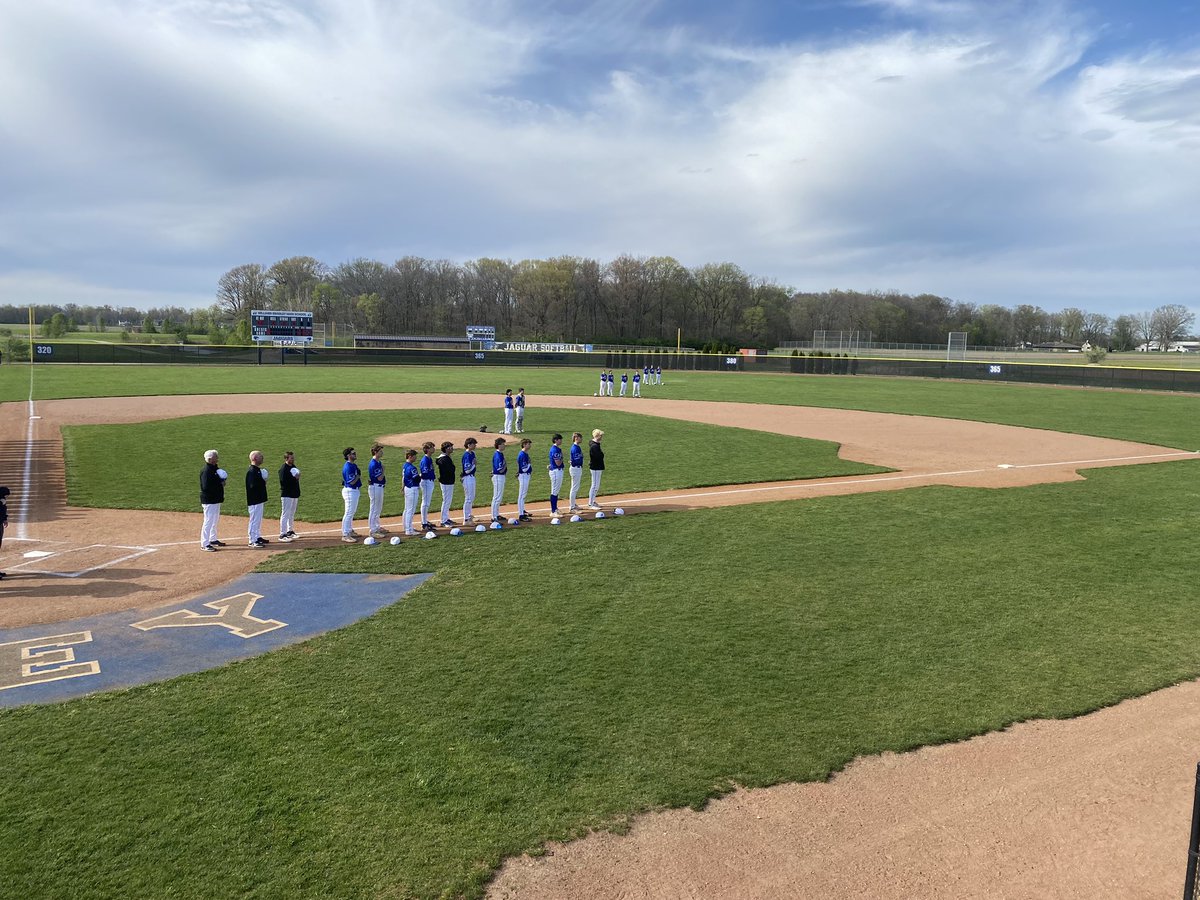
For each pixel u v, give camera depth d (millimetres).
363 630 11914
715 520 18891
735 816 7461
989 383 72750
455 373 75438
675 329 144875
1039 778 8188
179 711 9336
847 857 6922
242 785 7801
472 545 16672
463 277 151750
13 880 6426
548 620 12305
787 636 11727
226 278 144000
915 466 27281
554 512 18844
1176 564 15609
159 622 12266
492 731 8906
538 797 7676
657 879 6602
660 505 20688
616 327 146625
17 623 12188
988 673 10578
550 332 139250
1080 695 9992
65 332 131125
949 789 7973
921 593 13680
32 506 20094
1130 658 11117
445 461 18172
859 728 9094
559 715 9297
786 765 8305
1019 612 12828
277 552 16094
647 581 14227
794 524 18531
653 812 7488
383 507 20312
